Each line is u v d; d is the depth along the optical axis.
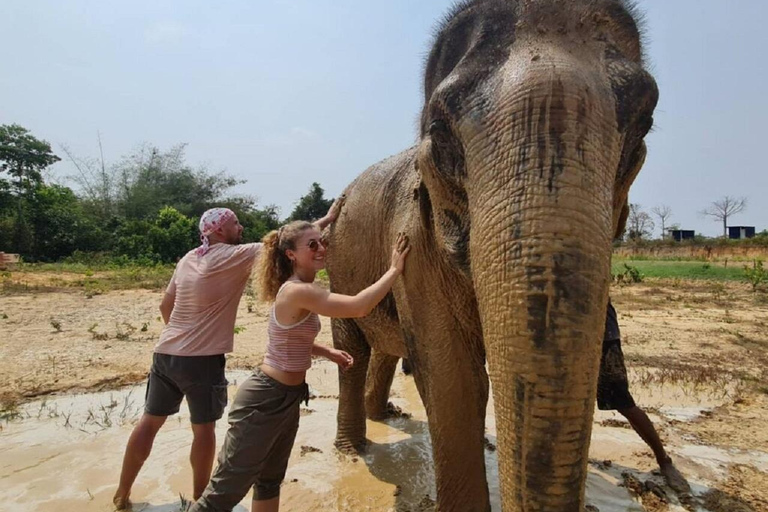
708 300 14.80
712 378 6.33
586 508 3.50
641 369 6.89
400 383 6.61
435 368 2.91
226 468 2.81
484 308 1.81
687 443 4.57
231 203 48.81
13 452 4.22
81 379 6.11
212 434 3.45
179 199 48.44
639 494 3.71
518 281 1.65
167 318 3.73
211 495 2.79
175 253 30.27
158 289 15.86
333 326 4.56
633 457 4.30
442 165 2.21
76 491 3.63
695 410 5.41
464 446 2.90
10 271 20.92
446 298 2.82
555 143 1.70
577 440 1.61
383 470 4.14
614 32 2.20
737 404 5.58
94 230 34.50
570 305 1.59
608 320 3.86
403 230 3.07
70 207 35.12
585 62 1.91
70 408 5.21
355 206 4.18
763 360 7.46
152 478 3.83
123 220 38.09
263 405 2.82
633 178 2.20
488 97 1.96
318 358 7.47
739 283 20.86
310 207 40.81
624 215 2.55
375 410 5.27
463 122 2.02
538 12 2.03
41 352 7.31
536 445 1.62
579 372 1.60
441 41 2.53
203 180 50.12
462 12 2.45
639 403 5.61
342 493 3.76
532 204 1.67
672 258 44.34
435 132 2.20
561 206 1.64
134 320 10.04
